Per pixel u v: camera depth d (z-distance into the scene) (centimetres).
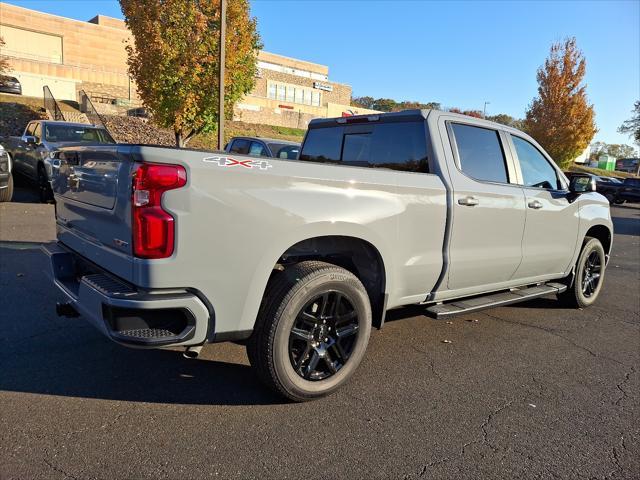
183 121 1546
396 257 357
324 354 327
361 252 359
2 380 335
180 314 276
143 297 261
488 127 444
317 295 313
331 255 362
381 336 461
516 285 485
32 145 1162
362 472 260
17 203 1113
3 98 2412
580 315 567
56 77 3694
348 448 280
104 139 1218
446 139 403
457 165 404
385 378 372
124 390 331
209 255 272
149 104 1560
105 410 306
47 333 416
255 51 1639
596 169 6006
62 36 4303
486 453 283
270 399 329
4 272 579
